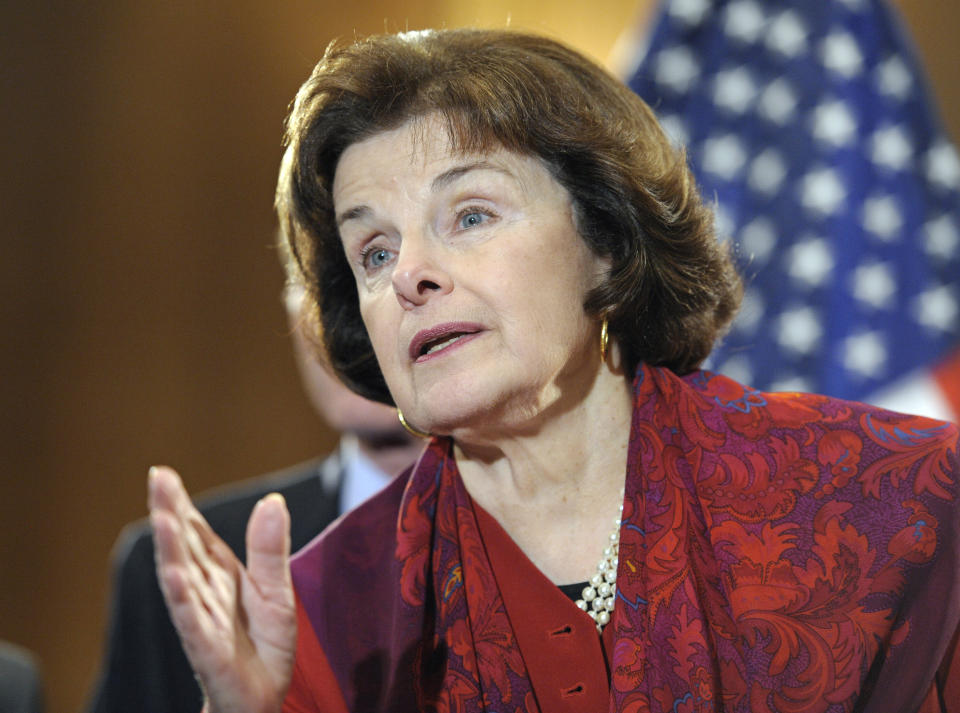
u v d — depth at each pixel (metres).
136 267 16.72
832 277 9.30
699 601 4.54
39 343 16.78
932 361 9.07
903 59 9.54
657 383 5.03
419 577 5.07
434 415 4.59
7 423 16.69
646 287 4.93
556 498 4.99
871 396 9.12
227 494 8.94
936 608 4.45
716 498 4.70
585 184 4.79
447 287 4.57
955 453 4.70
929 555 4.48
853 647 4.33
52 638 16.67
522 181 4.73
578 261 4.80
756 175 9.61
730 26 9.88
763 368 9.25
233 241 16.64
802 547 4.53
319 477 8.92
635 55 10.06
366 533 5.48
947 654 4.47
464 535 5.02
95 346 16.75
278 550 4.30
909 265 9.25
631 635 4.51
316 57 16.16
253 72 16.42
